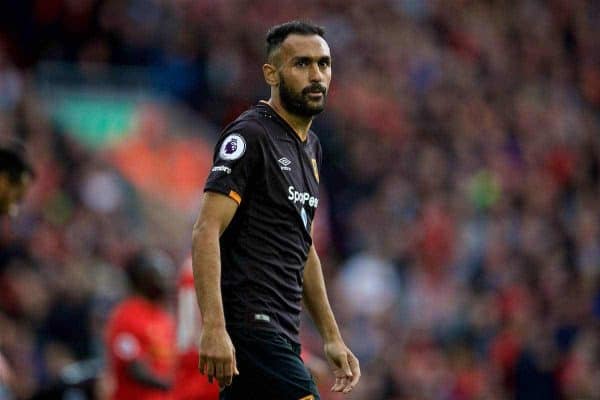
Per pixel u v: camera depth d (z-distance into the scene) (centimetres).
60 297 4509
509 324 4975
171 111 7031
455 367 4962
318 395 1944
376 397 4781
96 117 6775
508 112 8800
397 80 8469
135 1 7369
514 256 6384
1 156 2455
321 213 6669
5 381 2673
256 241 1948
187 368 2823
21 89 6519
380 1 9181
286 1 8444
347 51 8531
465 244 6719
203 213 1903
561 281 5681
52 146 6294
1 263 4728
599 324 4994
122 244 5647
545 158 8175
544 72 9719
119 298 4891
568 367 4709
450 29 9519
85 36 7112
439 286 6166
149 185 6606
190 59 7300
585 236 6756
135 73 7044
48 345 4303
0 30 7106
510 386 4794
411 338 5281
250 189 1948
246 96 7325
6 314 4453
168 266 3312
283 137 1984
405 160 7388
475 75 9144
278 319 1947
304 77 1977
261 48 7769
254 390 1917
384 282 6075
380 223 6656
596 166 8356
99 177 6184
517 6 10088
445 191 7312
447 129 8106
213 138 7094
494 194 7369
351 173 6981
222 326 1839
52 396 3300
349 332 5325
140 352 3209
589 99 9706
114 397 3231
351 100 7788
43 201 5672
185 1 7681
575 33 10231
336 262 6481
